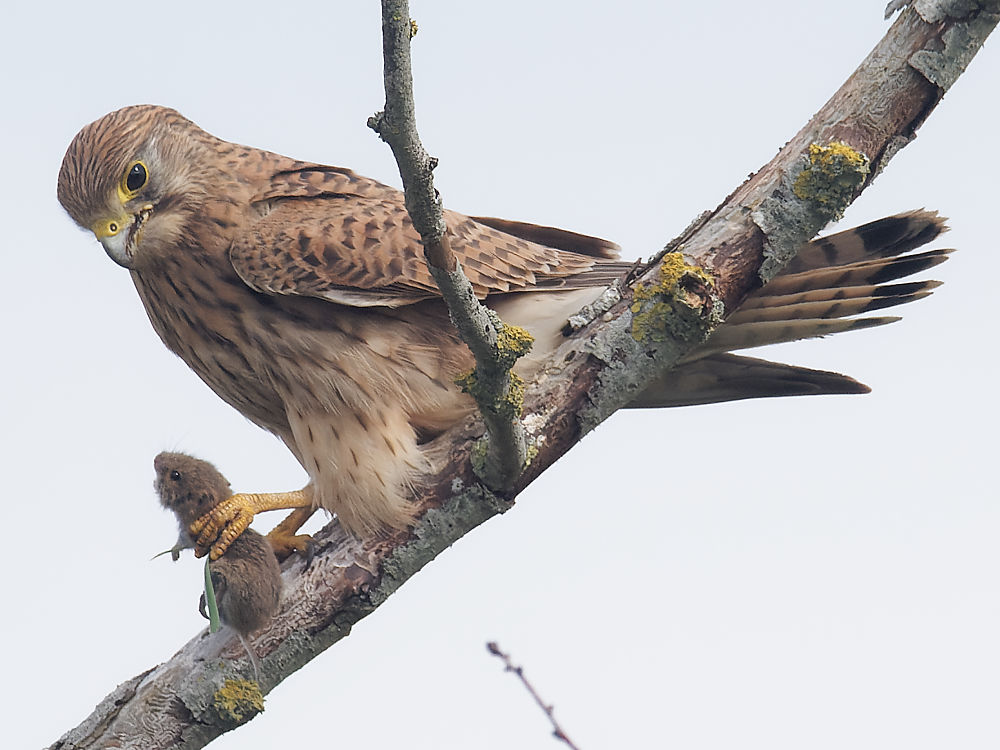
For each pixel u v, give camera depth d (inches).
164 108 422.6
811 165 317.1
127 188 402.9
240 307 402.3
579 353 331.0
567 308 414.6
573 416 330.6
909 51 311.0
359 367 388.2
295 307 396.5
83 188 401.7
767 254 322.0
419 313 394.6
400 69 230.4
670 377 432.1
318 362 391.9
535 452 329.4
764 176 324.8
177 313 414.3
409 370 388.5
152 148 405.7
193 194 408.5
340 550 349.4
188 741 345.7
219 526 361.7
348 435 383.2
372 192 421.1
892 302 393.7
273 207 412.5
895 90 312.5
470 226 417.1
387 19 226.1
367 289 388.5
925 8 309.6
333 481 369.1
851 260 389.7
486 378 290.0
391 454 355.6
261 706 344.2
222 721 343.6
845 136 315.9
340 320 393.7
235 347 407.2
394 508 346.0
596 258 447.5
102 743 345.1
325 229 396.8
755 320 395.9
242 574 342.3
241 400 425.1
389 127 237.8
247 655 343.6
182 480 366.3
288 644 344.5
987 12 305.3
